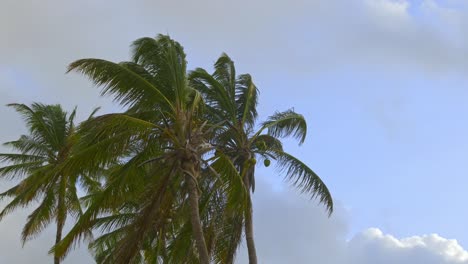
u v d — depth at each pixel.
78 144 20.41
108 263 21.48
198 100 21.62
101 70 20.56
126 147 20.06
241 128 24.70
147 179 20.81
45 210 31.48
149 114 21.50
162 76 21.81
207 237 23.22
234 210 20.69
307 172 25.52
